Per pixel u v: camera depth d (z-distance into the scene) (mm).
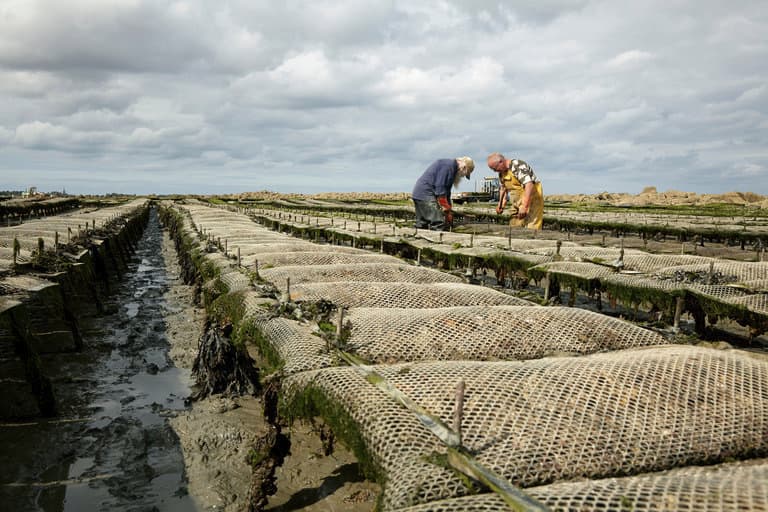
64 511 5926
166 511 5969
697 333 10367
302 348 6762
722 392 5312
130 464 6938
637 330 7789
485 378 5453
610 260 13594
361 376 5656
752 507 3080
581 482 3834
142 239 39719
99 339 12547
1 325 7723
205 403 8898
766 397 5312
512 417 4746
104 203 82375
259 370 10031
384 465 4332
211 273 14477
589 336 7547
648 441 4621
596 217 36844
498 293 10555
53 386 9500
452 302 9945
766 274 11211
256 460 5863
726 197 71375
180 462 7023
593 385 5305
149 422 8156
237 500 6211
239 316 9172
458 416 4078
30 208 46000
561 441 4496
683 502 3227
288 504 6074
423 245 18953
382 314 8094
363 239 22672
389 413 4836
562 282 12742
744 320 9352
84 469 6805
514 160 25062
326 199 89250
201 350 9750
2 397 8234
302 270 12125
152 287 19812
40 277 11734
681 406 5070
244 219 34125
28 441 7453
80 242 17672
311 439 7590
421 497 3752
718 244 26031
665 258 14250
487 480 3621
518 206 25281
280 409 5848
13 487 6340
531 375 5523
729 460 4645
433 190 26844
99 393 9281
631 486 3525
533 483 4109
